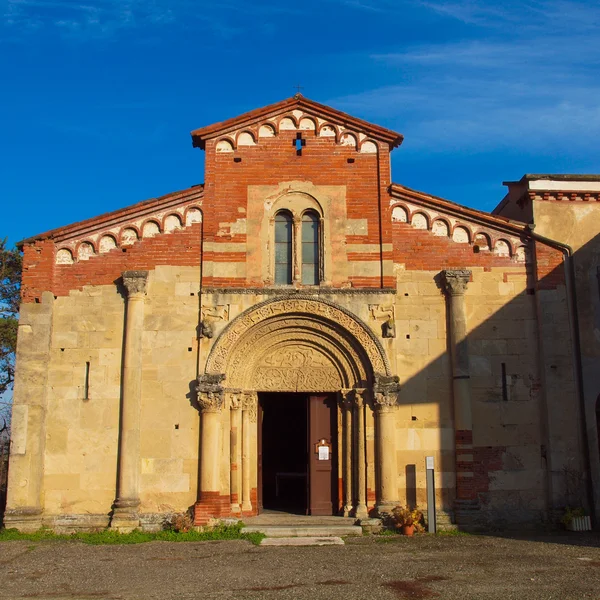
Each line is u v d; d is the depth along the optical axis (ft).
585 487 74.23
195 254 78.84
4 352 132.36
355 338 77.00
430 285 79.10
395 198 81.10
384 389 75.20
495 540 67.67
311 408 79.41
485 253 79.92
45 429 74.64
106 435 74.64
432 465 72.33
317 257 80.07
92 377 75.82
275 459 110.93
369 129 82.28
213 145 81.82
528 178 84.02
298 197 80.89
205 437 73.67
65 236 78.74
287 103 82.74
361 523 72.59
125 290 77.66
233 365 76.84
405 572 53.42
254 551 62.90
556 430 75.20
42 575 53.83
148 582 51.19
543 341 77.05
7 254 135.85
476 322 78.18
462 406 75.46
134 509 72.69
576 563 55.98
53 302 77.30
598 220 83.35
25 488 72.64
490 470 75.05
